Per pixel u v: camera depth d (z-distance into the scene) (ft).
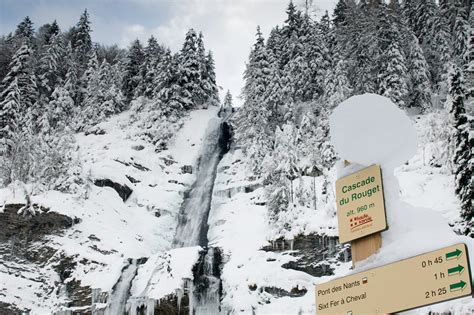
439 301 8.61
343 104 10.19
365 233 9.82
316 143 117.80
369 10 167.73
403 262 9.18
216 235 110.22
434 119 106.52
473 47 134.21
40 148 113.70
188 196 131.75
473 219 70.69
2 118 149.07
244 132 142.41
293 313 76.18
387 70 136.36
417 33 168.86
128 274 91.35
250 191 125.39
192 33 184.55
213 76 190.80
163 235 115.24
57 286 91.66
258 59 155.12
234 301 81.15
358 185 10.16
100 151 142.61
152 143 149.38
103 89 173.99
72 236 100.27
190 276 85.10
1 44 209.77
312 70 153.38
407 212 9.48
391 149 9.76
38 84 178.40
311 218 90.02
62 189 110.52
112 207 114.83
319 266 84.48
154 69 177.88
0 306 86.84
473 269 8.31
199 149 149.28
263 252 90.48
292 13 184.75
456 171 74.95
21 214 99.40
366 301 9.61
